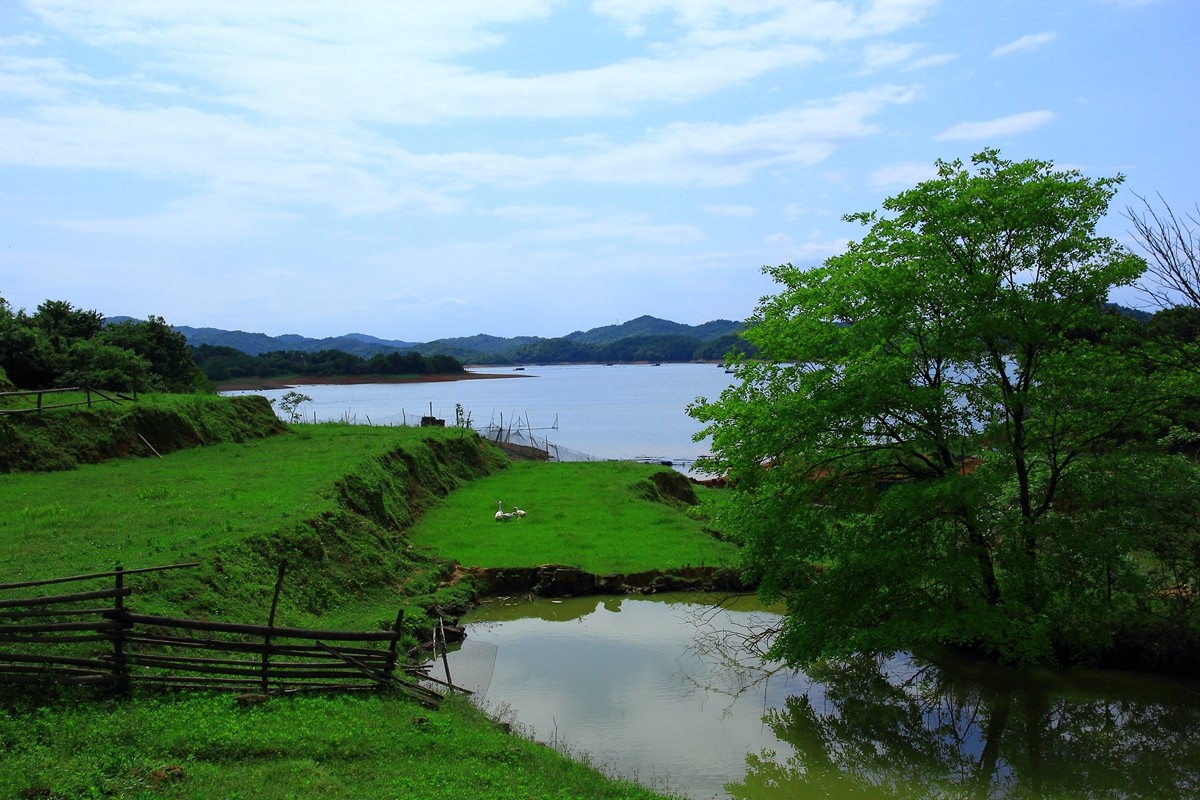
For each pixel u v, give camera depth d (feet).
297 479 103.96
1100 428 75.31
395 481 127.24
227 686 50.08
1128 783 57.82
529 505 139.33
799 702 70.74
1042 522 74.08
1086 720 68.08
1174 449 87.25
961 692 73.05
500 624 89.51
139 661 48.29
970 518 72.79
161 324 229.86
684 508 167.73
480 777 44.01
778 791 55.31
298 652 52.08
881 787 56.75
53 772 36.60
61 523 75.20
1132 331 76.28
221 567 66.59
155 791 36.63
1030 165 74.64
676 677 74.69
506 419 404.98
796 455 78.64
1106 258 74.69
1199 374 71.87
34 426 107.96
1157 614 74.43
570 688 70.90
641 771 55.93
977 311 73.10
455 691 64.08
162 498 89.71
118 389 164.76
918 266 75.05
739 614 95.45
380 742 46.16
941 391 74.54
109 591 47.42
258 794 37.45
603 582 101.30
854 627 73.72
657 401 549.95
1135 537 69.21
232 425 144.46
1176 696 70.59
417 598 87.35
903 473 81.30
